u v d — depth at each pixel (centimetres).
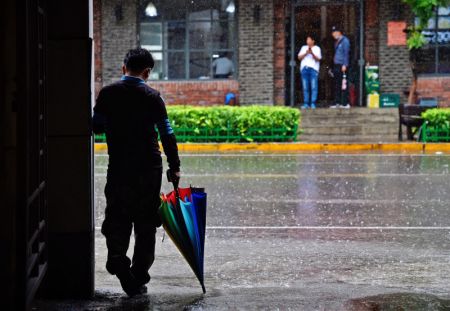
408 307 831
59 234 849
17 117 598
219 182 2053
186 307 833
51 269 855
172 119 3127
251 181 2072
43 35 762
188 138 3131
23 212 604
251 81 3666
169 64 3722
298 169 2350
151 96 859
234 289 941
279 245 1268
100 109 862
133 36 3672
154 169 861
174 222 855
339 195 1833
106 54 3681
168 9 3697
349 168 2375
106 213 863
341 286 962
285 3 3688
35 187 712
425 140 3052
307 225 1452
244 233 1373
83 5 819
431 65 3619
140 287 892
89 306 835
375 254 1193
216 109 3127
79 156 838
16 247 606
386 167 2398
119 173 853
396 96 3597
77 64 824
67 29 821
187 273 1063
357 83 3681
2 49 618
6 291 630
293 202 1728
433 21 3619
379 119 3425
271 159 2648
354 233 1370
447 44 3606
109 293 905
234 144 3036
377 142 3083
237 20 3684
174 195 862
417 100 3609
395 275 1046
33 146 711
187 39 3719
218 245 1268
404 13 3612
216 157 2719
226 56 3709
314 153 2864
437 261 1141
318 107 3725
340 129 3344
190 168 2375
